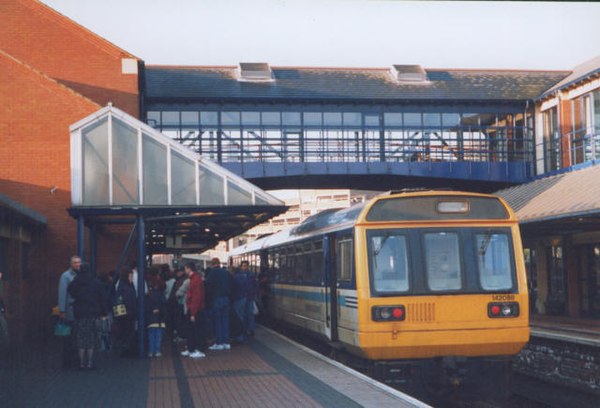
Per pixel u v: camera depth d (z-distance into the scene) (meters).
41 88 21.17
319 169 30.98
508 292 11.88
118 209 14.86
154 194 15.15
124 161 15.12
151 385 11.16
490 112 33.22
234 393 10.27
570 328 18.33
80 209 14.75
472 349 11.75
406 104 32.56
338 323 13.30
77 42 26.48
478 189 35.59
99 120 15.12
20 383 11.49
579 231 24.67
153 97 30.89
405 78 34.06
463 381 11.87
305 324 17.52
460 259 11.89
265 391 10.35
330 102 32.03
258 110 31.73
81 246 14.95
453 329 11.66
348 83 33.34
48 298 20.55
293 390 10.37
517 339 11.80
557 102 31.16
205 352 15.66
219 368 12.99
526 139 32.75
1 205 14.70
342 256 13.02
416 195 12.05
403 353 11.64
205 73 33.03
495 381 11.91
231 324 17.33
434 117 32.88
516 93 33.53
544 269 27.86
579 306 25.56
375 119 32.41
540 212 20.89
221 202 15.26
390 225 11.93
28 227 18.95
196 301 14.62
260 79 32.88
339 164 31.06
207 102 31.36
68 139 21.17
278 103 31.77
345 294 12.63
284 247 20.83
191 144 31.27
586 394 14.77
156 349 15.09
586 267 25.17
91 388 10.95
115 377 12.09
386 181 33.78
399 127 32.56
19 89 21.16
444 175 31.64
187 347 15.00
